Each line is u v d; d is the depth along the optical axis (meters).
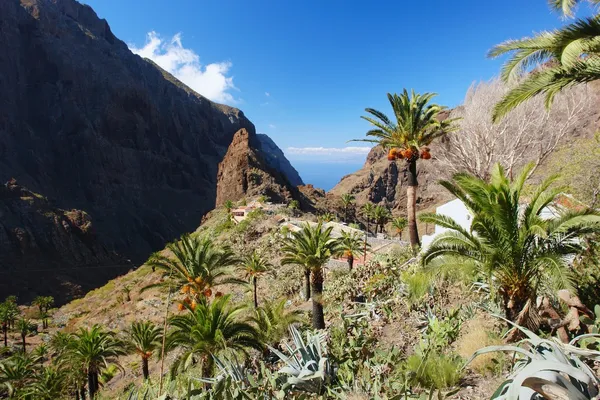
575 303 5.42
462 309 8.62
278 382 5.66
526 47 8.23
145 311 53.94
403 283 11.95
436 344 6.44
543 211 10.41
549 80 8.12
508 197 6.96
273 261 51.06
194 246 22.75
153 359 37.06
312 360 5.79
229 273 23.11
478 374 5.49
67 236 181.62
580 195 14.75
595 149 15.92
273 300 38.81
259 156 135.75
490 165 23.17
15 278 146.75
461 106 28.28
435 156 29.02
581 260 8.02
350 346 6.66
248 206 91.06
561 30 7.56
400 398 4.64
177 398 5.68
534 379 2.91
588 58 7.79
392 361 6.11
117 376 37.56
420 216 8.16
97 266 182.75
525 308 6.02
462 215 15.73
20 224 170.25
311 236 20.98
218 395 5.08
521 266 6.82
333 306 17.88
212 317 14.98
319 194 158.75
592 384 2.78
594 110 21.50
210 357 14.69
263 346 16.03
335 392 5.14
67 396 32.28
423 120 19.95
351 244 36.69
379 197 197.38
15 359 35.75
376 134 20.86
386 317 10.13
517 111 22.16
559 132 21.41
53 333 71.62
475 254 7.52
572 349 3.46
